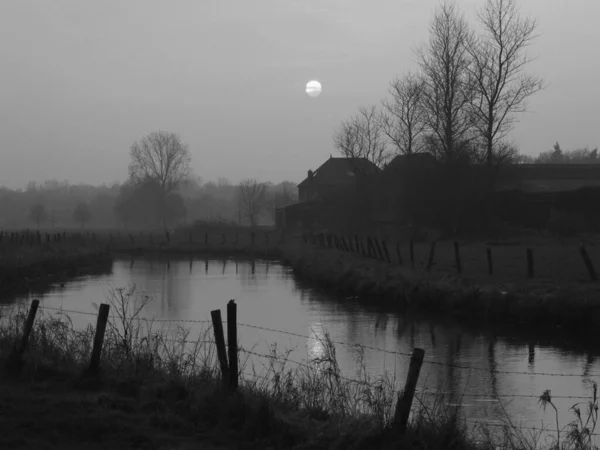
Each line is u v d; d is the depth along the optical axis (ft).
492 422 38.34
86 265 157.58
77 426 28.71
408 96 204.13
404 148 204.33
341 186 230.27
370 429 27.14
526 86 169.27
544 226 168.66
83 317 71.10
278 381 35.55
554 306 68.18
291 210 290.76
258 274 138.00
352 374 48.93
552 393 44.65
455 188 159.94
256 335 64.03
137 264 169.89
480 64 170.09
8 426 28.35
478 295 76.64
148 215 424.05
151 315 77.46
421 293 83.20
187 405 32.01
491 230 159.94
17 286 105.81
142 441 27.66
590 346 59.62
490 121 169.07
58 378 36.68
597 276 79.46
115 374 36.91
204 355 44.96
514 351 57.98
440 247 143.95
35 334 43.70
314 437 27.71
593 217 163.53
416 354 26.96
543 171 233.55
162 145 428.15
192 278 128.36
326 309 83.56
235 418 30.12
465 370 51.37
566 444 32.99
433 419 29.01
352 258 127.85
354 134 230.27
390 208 200.64
